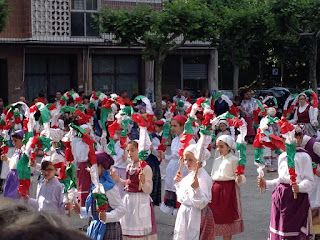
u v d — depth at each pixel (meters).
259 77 41.44
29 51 24.58
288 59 37.44
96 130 17.27
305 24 24.70
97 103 17.31
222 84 44.22
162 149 8.67
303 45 36.41
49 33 24.34
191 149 6.12
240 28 26.75
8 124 8.30
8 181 8.58
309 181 6.54
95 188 5.62
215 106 20.38
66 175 6.22
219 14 27.41
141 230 6.79
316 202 7.24
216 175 7.14
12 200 1.36
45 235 1.14
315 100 10.67
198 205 6.05
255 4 28.92
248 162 15.80
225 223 7.06
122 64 26.81
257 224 8.96
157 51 23.28
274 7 23.67
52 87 25.47
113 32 22.41
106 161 5.80
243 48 29.23
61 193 6.71
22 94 24.58
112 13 22.08
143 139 6.73
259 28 26.94
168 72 28.78
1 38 23.72
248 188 11.95
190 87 29.38
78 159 8.44
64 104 8.69
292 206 6.59
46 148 6.75
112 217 5.72
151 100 27.38
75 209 6.22
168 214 9.93
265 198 10.90
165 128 8.79
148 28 22.08
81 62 25.58
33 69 25.02
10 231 1.14
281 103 30.88
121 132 8.44
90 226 5.93
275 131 12.86
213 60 29.45
